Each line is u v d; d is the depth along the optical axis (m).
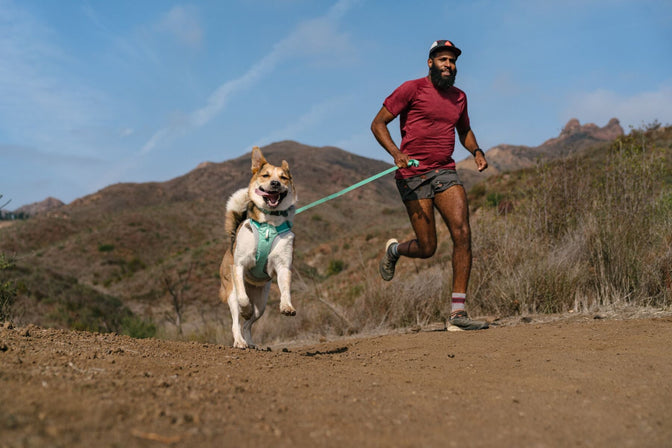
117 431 1.85
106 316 24.20
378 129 5.73
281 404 2.53
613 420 2.34
